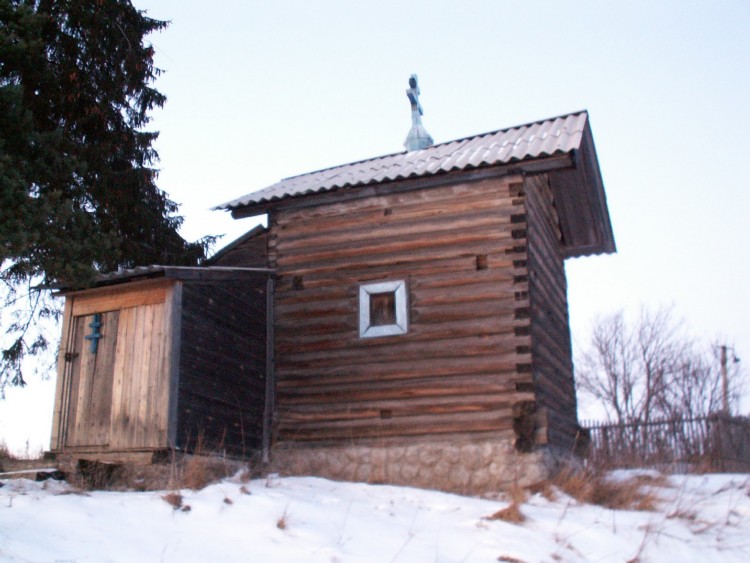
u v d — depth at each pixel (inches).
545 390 513.3
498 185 523.8
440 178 531.2
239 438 522.3
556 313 590.2
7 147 597.9
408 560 316.5
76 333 525.3
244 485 409.7
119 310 514.3
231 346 530.9
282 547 318.0
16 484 390.9
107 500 354.3
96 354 512.7
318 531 341.7
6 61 655.1
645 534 370.0
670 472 561.3
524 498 434.9
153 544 306.5
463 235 523.5
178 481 420.2
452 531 364.8
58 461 497.7
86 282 506.3
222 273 525.3
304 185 594.9
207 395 501.4
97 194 805.2
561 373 578.6
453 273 519.8
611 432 688.4
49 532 299.7
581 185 603.8
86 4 786.2
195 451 466.3
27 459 534.6
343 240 556.4
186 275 498.9
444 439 492.7
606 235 671.8
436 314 516.1
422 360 511.8
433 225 533.6
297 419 536.1
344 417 522.9
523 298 498.9
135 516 335.6
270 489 413.7
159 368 485.4
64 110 781.9
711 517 432.5
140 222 859.4
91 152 792.9
